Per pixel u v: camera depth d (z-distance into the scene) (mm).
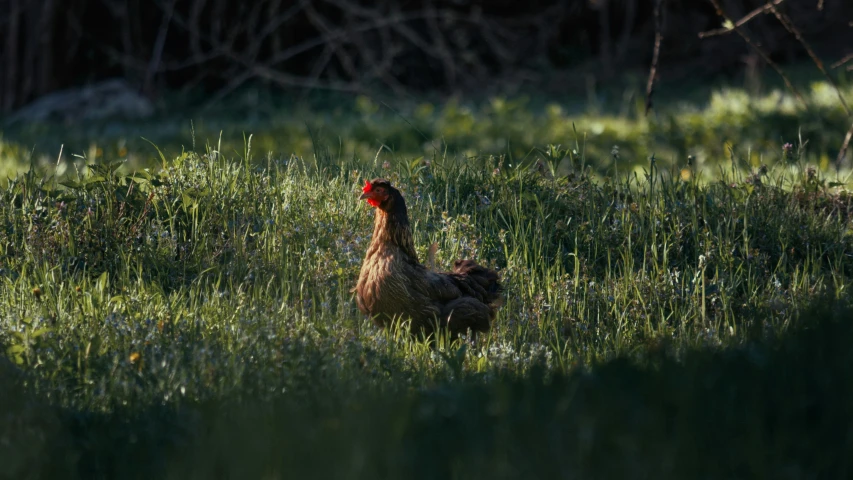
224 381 18234
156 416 16422
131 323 21422
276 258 27062
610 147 56469
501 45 103500
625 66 99375
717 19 99250
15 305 23500
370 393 16766
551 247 30281
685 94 87562
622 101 85312
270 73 93125
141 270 25859
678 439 12539
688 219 31422
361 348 20656
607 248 29359
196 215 28656
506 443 12547
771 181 36812
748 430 12891
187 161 30609
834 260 30594
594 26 105625
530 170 34125
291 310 23172
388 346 21844
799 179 35656
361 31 100562
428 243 29031
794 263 30594
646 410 13242
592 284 27109
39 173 36781
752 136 57000
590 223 30250
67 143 62594
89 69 100625
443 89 100062
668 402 13656
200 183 29641
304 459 12805
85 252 27078
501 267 28891
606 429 12727
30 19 92312
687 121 59344
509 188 32250
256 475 12578
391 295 23250
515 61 103188
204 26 102188
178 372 18641
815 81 83062
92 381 18547
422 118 67125
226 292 24234
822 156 51750
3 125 79938
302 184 30641
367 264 23828
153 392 17734
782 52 97625
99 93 86750
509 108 66750
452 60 98562
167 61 102625
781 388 14180
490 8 104000
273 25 93938
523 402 13656
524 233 29531
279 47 98750
